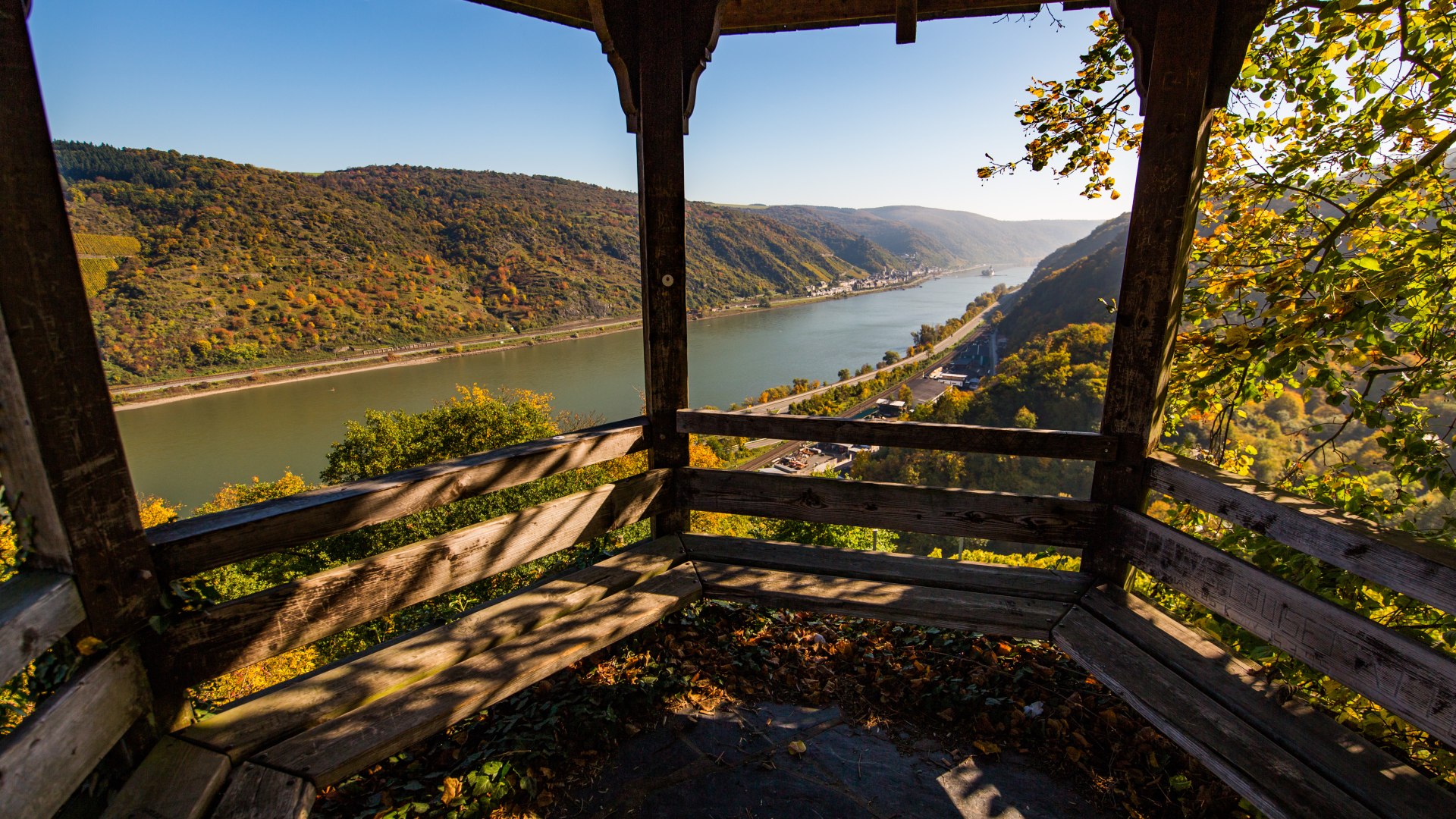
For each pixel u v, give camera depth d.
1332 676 1.71
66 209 1.35
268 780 1.57
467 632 2.19
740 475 2.89
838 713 2.27
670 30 2.56
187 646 1.66
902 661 2.52
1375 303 2.50
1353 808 1.50
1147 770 1.96
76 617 1.39
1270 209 3.54
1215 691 1.90
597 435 2.66
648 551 2.86
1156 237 2.27
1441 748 2.05
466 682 1.96
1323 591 2.52
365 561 1.97
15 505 1.37
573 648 2.15
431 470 2.12
